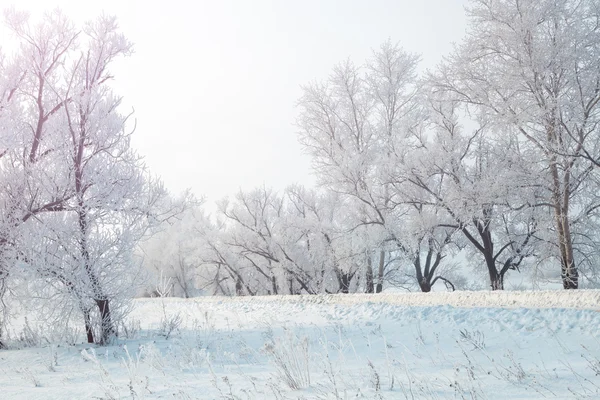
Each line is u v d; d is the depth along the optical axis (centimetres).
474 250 2802
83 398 567
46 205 1470
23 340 1423
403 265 3005
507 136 2155
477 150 2452
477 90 2203
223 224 4191
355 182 2752
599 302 1191
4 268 1417
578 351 757
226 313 2084
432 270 2812
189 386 614
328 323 1418
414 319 1269
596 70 1956
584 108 1967
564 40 1964
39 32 1544
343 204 2969
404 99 3019
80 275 1359
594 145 2033
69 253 1399
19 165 1515
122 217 1479
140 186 1508
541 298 1339
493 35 2133
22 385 765
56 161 1477
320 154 3014
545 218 2244
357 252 2814
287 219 3575
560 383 539
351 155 2844
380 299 1900
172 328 1491
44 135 1537
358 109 3056
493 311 1160
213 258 4106
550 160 1981
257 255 4050
